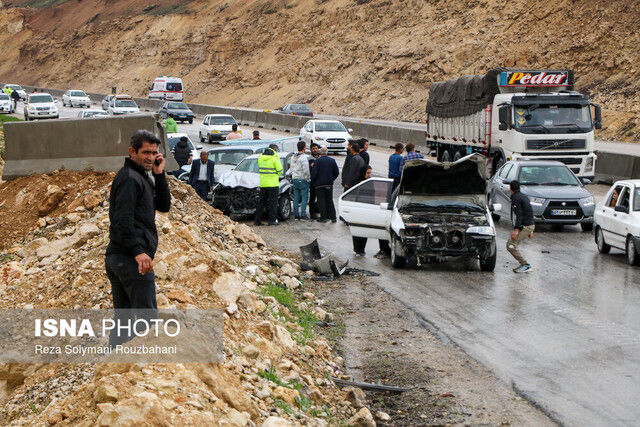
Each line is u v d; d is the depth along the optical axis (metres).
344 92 69.31
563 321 10.77
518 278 13.78
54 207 13.91
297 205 20.92
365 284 13.28
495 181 21.67
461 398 7.87
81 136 15.10
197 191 20.55
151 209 6.29
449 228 14.09
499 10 61.53
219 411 6.03
